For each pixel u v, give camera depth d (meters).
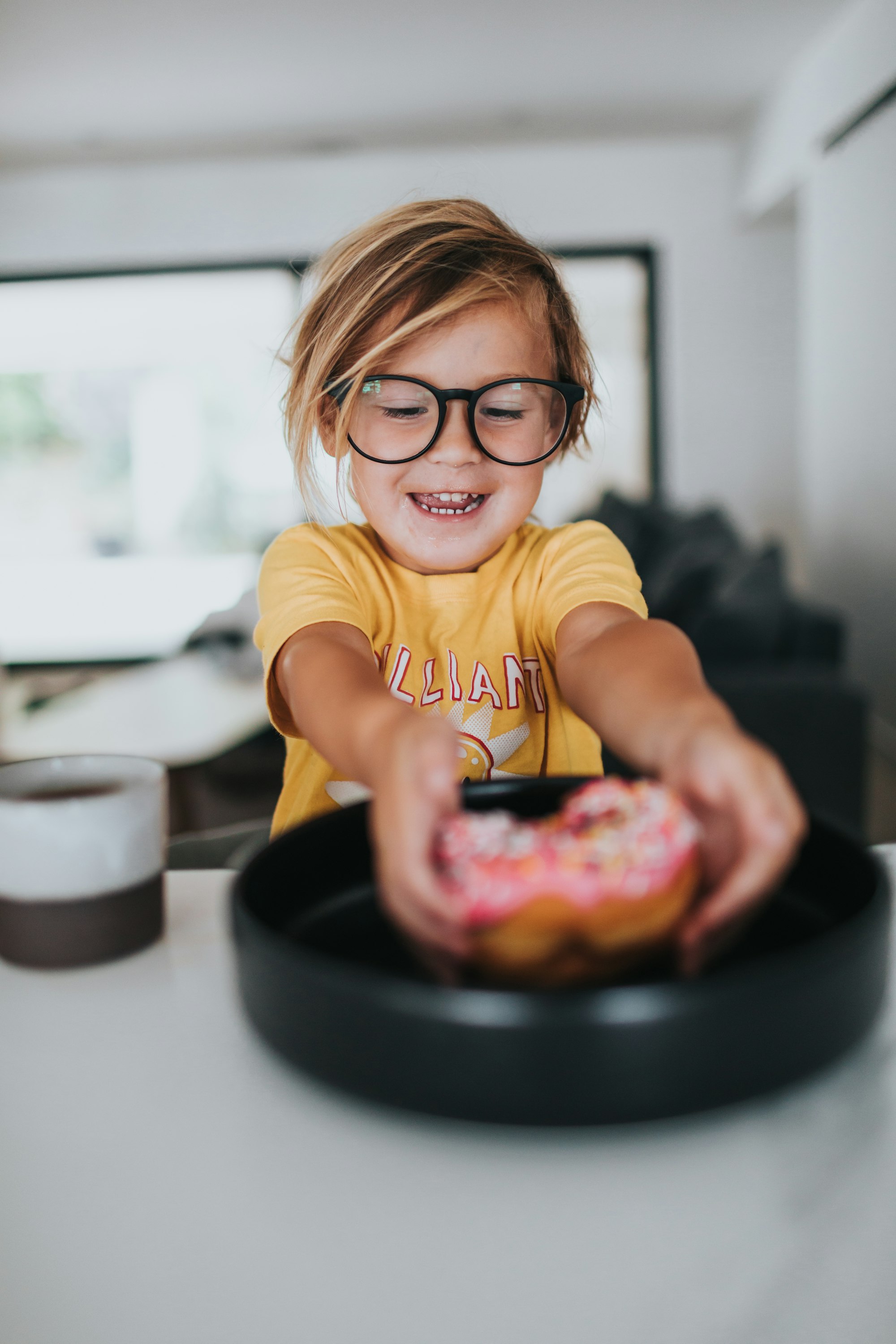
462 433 0.61
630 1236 0.27
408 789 0.33
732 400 5.21
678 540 3.28
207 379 5.76
